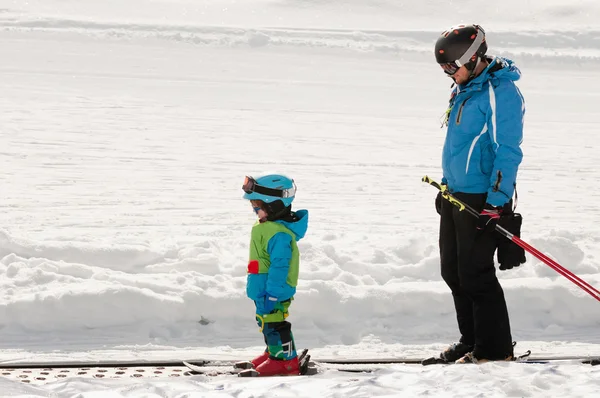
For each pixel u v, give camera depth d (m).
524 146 34.34
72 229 18.05
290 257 10.10
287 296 10.12
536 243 15.20
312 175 26.55
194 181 24.58
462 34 10.07
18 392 7.63
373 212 21.64
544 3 105.81
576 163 30.89
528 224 20.95
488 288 10.50
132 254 14.60
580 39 83.75
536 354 11.59
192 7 95.25
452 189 10.63
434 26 95.94
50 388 7.96
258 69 57.91
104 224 18.72
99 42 66.19
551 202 24.03
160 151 29.09
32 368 10.68
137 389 7.89
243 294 13.16
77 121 34.00
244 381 8.41
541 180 27.47
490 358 10.55
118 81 47.50
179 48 66.50
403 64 66.19
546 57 74.31
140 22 76.38
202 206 21.33
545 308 13.66
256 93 46.50
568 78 64.62
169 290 13.24
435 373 8.33
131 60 57.81
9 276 13.38
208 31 72.81
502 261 10.39
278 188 10.05
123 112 37.06
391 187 25.31
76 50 60.50
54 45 62.41
